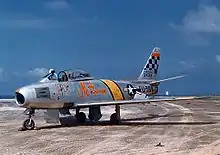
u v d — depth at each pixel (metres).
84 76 24.61
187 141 15.41
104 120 26.81
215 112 35.94
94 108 24.84
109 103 23.38
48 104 21.47
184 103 62.38
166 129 20.16
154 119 27.45
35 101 20.59
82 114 25.11
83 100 23.66
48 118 22.05
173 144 14.57
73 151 12.99
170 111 37.62
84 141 15.56
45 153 12.57
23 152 12.79
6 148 13.73
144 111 37.66
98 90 25.05
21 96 20.48
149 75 32.59
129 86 28.47
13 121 26.27
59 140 15.93
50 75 22.28
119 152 12.73
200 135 17.42
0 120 27.14
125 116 30.55
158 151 12.89
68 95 22.59
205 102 68.38
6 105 51.56
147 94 31.47
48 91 21.41
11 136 17.45
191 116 30.27
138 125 22.64
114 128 20.94
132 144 14.62
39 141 15.62
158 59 33.56
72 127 21.64
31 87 20.78
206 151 12.75
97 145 14.39
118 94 26.64
